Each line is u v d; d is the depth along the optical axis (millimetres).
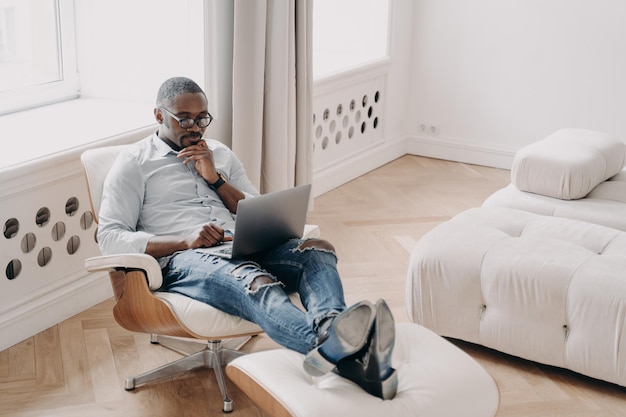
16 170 2676
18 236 2781
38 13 3516
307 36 3695
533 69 4797
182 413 2461
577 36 4617
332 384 2080
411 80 5207
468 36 4938
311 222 4098
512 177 3541
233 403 2521
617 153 3680
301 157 3824
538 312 2625
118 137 3100
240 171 2891
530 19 4727
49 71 3627
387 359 1989
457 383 2092
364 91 4770
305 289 2371
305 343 2195
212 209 2693
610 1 4480
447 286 2775
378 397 2020
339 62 4738
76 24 3658
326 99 4410
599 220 3205
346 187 4652
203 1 3396
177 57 3584
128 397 2539
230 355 2689
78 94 3756
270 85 3586
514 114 4930
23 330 2854
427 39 5078
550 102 4801
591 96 4680
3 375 2641
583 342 2561
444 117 5164
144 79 3664
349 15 4980
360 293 3303
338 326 1964
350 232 3973
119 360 2756
